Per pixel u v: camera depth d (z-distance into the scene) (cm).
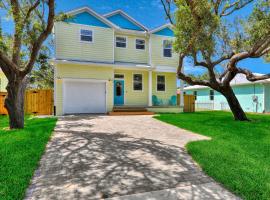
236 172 430
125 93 1772
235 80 2308
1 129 880
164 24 1831
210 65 1142
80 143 658
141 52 1828
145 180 400
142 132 852
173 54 1875
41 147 593
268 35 856
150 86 1766
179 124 1025
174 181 397
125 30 1736
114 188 367
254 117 1363
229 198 337
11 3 823
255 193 348
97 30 1630
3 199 318
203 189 366
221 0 941
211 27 901
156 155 550
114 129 909
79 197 336
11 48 932
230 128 911
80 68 1546
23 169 435
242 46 1079
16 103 885
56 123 1050
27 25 891
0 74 2120
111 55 1664
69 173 430
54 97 1486
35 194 344
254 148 604
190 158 529
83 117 1328
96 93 1599
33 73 2177
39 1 824
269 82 1961
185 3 870
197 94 2922
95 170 446
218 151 570
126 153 564
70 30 1554
